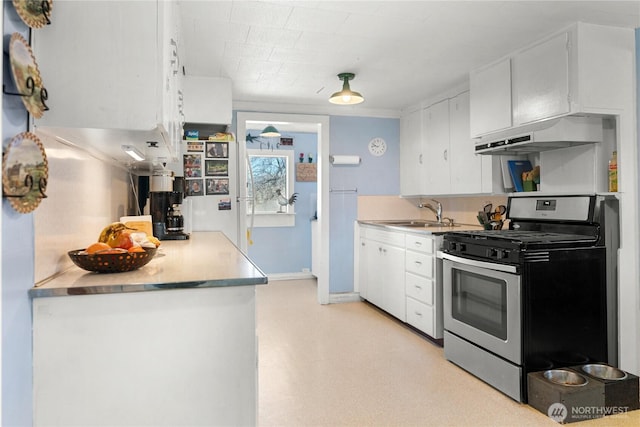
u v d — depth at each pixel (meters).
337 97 3.32
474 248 2.66
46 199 1.20
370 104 4.48
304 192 6.12
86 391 1.14
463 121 3.67
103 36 1.19
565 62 2.46
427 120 4.24
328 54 2.95
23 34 1.05
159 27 1.22
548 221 2.81
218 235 3.12
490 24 2.45
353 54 2.95
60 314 1.12
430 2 2.18
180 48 2.29
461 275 2.79
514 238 2.41
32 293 1.08
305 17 2.36
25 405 1.05
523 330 2.28
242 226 4.12
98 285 1.14
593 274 2.43
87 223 1.66
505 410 2.21
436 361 2.91
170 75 1.47
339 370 2.74
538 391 2.19
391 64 3.16
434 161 4.12
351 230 4.72
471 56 2.98
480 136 3.22
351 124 4.68
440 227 3.90
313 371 2.72
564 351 2.36
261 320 3.92
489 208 3.54
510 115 2.89
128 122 1.20
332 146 4.63
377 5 2.22
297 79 3.54
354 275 4.75
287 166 6.06
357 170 4.72
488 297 2.54
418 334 3.53
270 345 3.22
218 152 3.65
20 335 1.02
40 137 1.17
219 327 1.24
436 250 3.22
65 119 1.16
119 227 1.52
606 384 2.12
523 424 2.07
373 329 3.66
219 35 2.61
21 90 0.95
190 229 3.28
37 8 1.04
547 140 2.51
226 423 1.24
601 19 2.37
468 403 2.29
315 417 2.14
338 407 2.24
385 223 4.38
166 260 1.68
